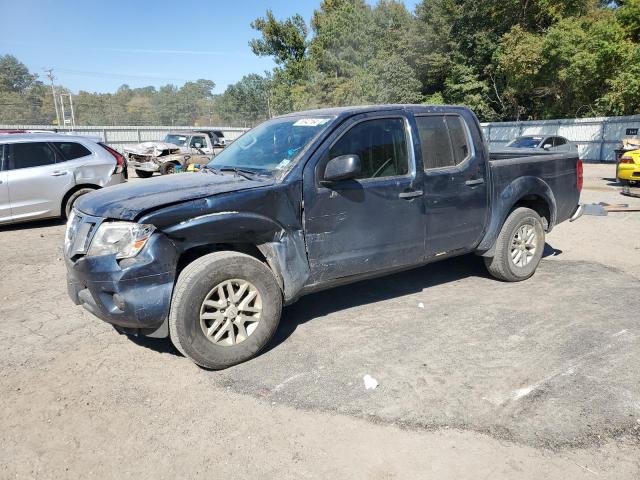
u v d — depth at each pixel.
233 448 2.71
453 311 4.57
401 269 4.47
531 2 35.25
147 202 3.36
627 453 2.57
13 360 3.81
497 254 5.18
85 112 125.50
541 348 3.77
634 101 26.08
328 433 2.81
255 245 3.74
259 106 75.88
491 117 38.81
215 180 3.86
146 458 2.65
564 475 2.43
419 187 4.36
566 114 33.31
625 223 8.58
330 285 4.08
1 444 2.79
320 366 3.58
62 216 9.24
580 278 5.50
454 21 40.69
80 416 3.04
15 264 6.66
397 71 41.75
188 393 3.27
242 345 3.58
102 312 3.35
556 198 5.60
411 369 3.49
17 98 111.88
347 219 3.97
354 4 50.72
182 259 3.60
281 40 49.91
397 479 2.44
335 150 3.95
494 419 2.88
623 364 3.48
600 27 27.72
